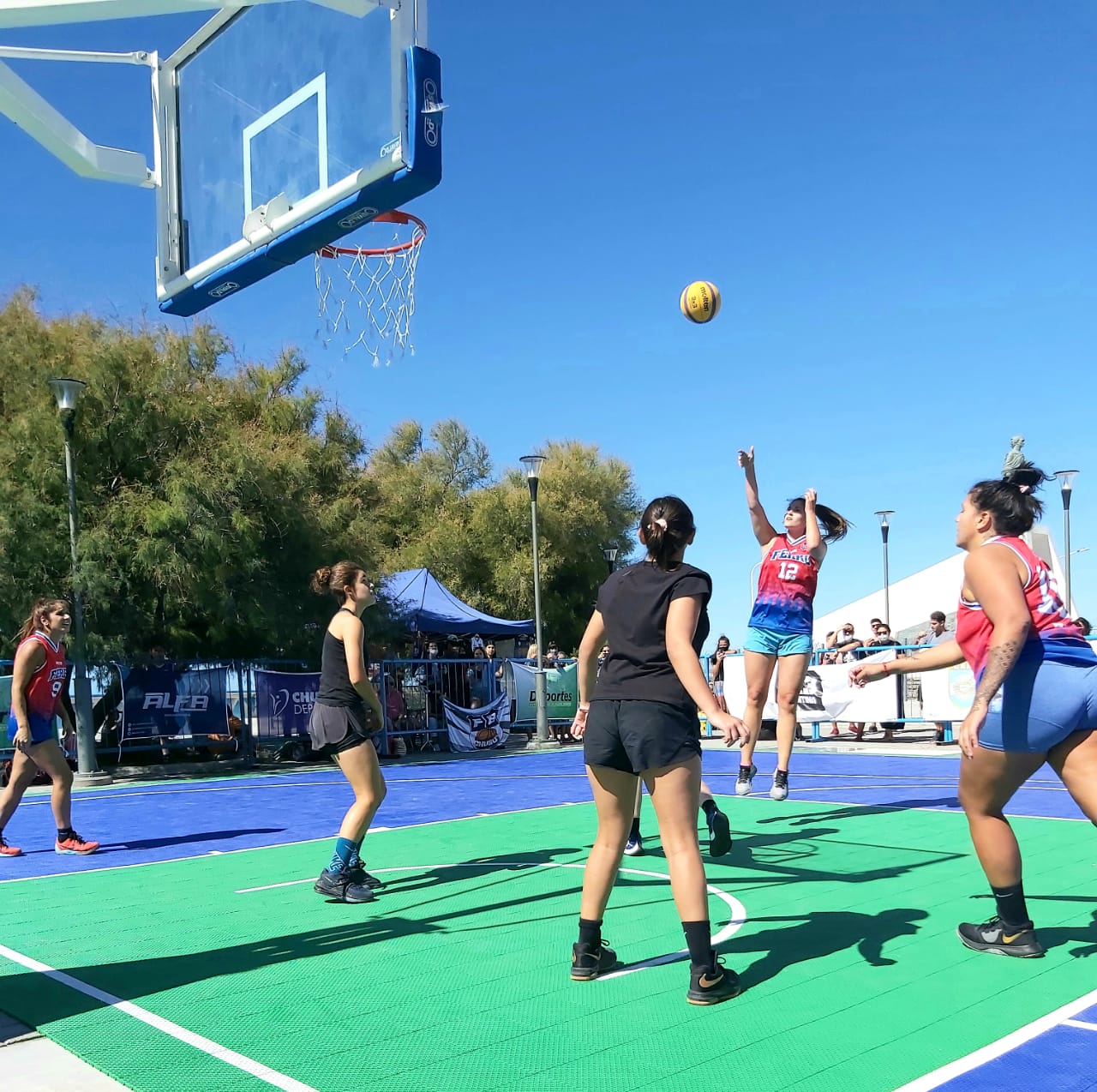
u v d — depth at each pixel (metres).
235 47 5.87
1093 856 6.48
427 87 4.87
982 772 4.21
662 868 6.45
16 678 7.40
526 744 19.59
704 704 3.61
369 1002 3.93
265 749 17.39
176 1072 3.25
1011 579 3.92
